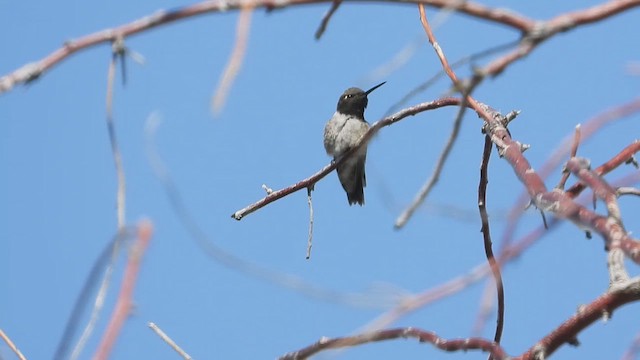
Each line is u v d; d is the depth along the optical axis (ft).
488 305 16.02
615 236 17.21
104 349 12.94
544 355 19.24
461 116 15.28
